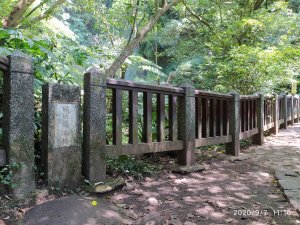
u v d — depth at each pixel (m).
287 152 5.66
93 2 7.54
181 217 2.57
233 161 4.84
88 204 2.46
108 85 3.20
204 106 4.65
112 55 6.05
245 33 9.04
